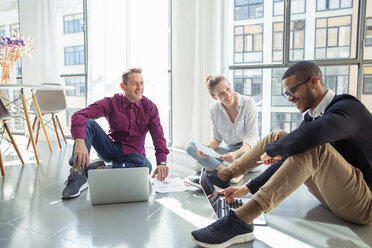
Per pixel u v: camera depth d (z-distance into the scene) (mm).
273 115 4414
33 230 1147
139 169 1467
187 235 1104
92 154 2912
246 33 4148
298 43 3914
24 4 3865
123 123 1809
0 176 2006
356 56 2842
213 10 2957
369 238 1062
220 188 1481
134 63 3404
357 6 2814
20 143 3537
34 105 3170
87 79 3871
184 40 3191
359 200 1024
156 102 3328
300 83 1041
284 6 3006
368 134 978
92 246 1015
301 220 1248
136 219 1259
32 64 3910
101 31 3537
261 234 1113
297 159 931
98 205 1438
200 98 3109
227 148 2145
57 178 1963
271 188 945
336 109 958
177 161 2562
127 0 3322
